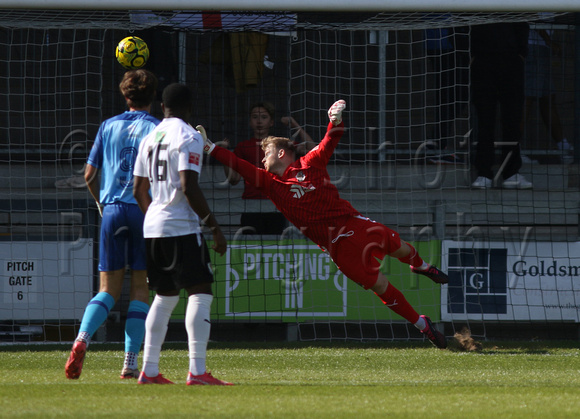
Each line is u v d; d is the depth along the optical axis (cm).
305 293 2466
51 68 3206
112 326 2609
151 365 1358
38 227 2583
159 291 1376
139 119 1538
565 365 1891
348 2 2280
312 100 3269
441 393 1186
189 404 1034
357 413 969
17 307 2464
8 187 2898
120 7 2266
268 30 2753
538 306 2488
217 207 2836
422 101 3219
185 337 2523
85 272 2484
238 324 2745
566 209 2864
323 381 1505
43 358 2003
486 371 1778
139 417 922
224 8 2281
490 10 2283
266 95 3228
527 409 1012
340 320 2462
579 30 3000
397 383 1423
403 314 1947
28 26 2594
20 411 965
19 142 3194
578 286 2498
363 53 3269
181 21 2689
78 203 2802
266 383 1409
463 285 2483
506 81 2856
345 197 2923
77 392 1161
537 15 2517
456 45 2925
